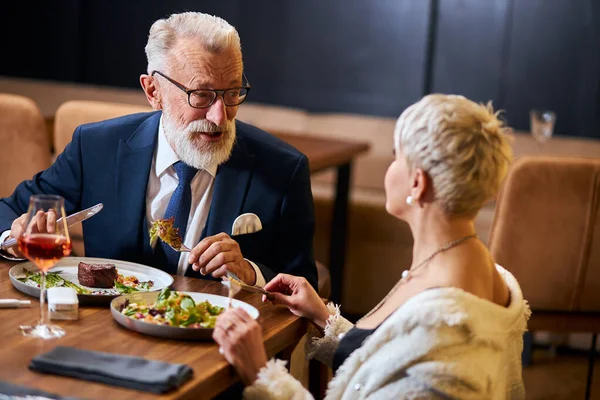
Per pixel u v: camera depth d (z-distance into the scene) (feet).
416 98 16.62
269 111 16.71
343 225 13.70
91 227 7.38
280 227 7.34
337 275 13.87
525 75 15.96
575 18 15.52
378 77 16.84
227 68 6.73
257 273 6.77
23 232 5.29
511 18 15.88
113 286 6.27
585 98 15.65
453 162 4.91
